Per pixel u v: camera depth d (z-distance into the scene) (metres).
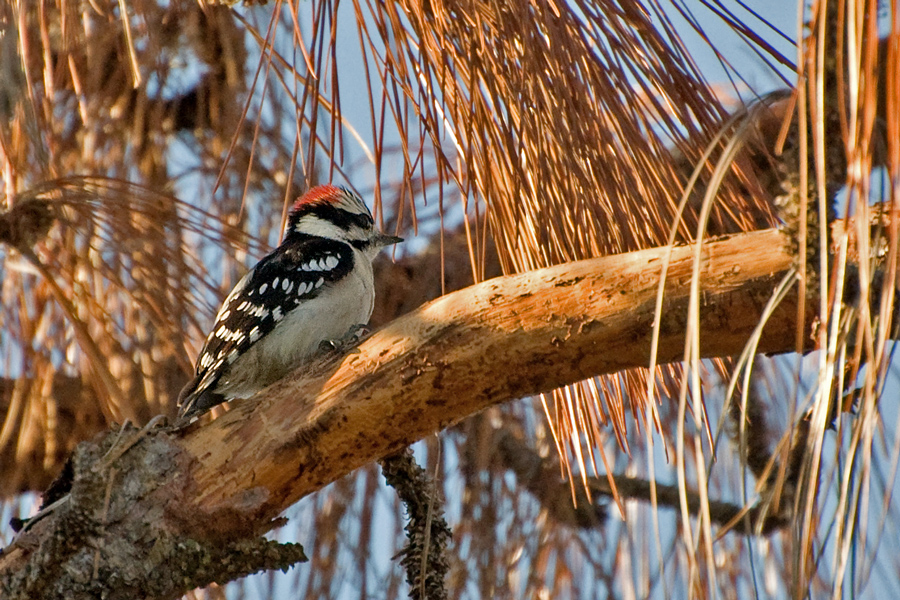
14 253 5.31
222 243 5.79
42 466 6.68
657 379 5.07
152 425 5.07
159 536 4.86
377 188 4.52
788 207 3.90
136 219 5.45
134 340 5.81
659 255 4.32
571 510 6.53
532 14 4.44
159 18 5.72
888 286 2.91
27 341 5.57
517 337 4.52
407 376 4.71
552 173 4.57
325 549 6.18
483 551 6.40
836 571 2.86
